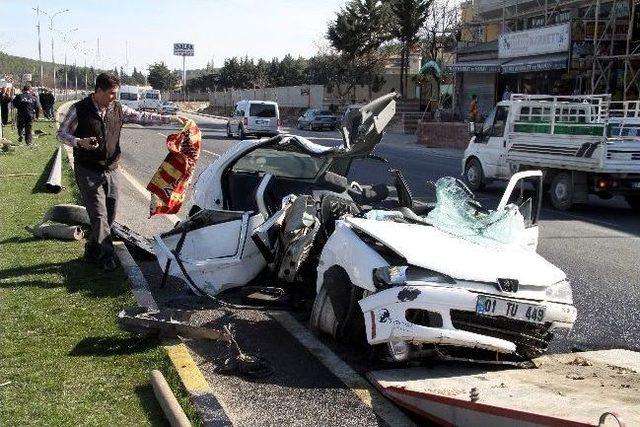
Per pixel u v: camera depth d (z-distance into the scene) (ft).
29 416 13.06
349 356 17.74
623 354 18.51
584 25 84.43
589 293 25.49
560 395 13.70
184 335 16.99
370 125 21.42
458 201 20.12
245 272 21.27
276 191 24.43
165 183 22.50
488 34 127.13
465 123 104.58
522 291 16.51
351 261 17.37
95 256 23.98
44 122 115.75
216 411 13.46
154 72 392.47
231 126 113.29
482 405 12.74
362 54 188.44
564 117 50.65
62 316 18.78
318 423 13.99
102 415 13.25
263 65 317.83
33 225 30.40
